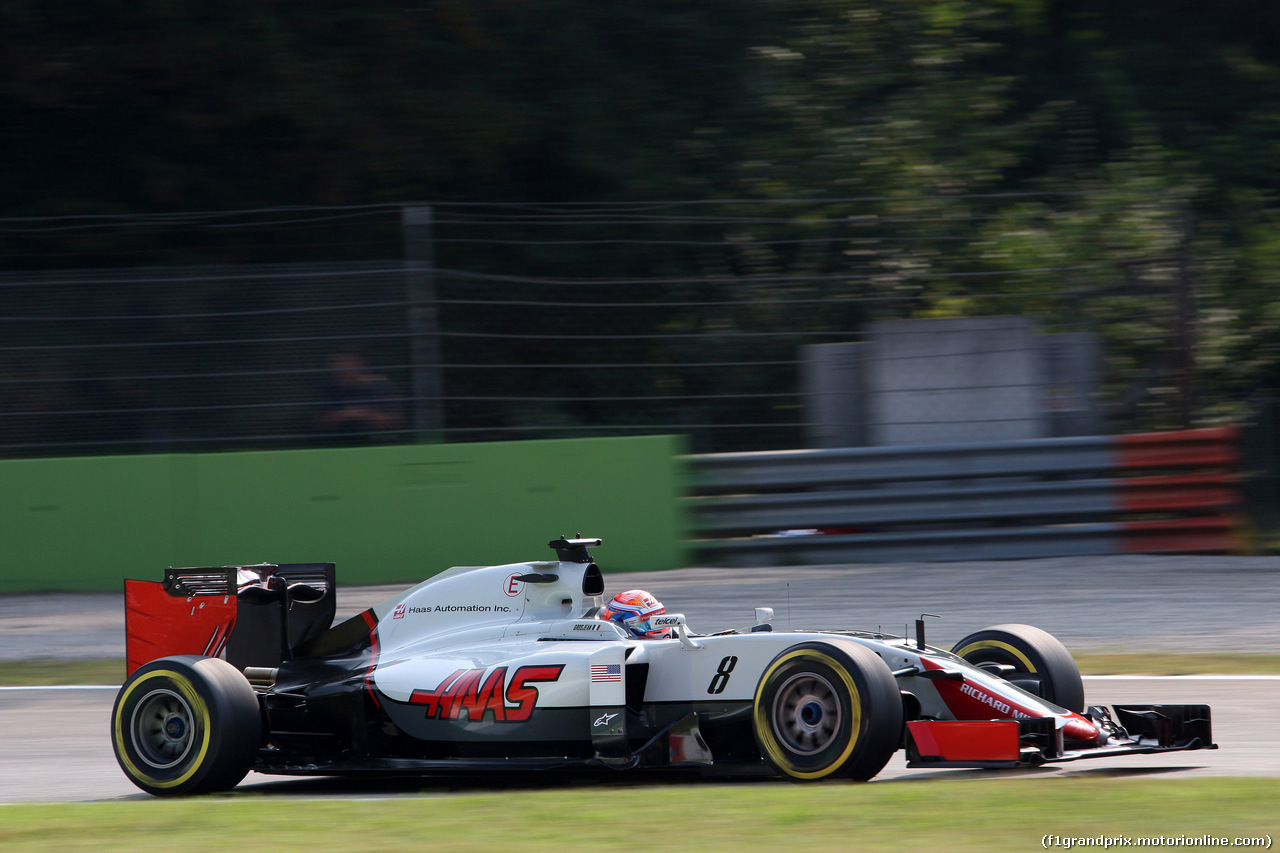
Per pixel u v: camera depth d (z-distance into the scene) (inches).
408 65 2327.8
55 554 1798.7
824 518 1829.5
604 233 2459.4
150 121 2432.3
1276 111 2805.1
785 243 2292.1
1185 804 642.2
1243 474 2080.5
